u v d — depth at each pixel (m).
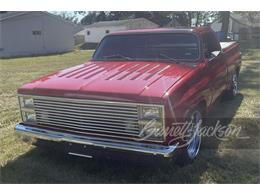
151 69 4.31
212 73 5.04
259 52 18.72
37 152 4.64
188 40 4.86
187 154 3.99
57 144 4.01
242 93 7.81
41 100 4.06
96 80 3.98
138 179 3.82
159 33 5.03
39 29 30.22
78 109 3.79
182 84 3.79
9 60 22.17
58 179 3.86
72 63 18.70
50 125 4.09
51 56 25.72
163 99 3.41
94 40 42.66
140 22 40.03
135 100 3.46
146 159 3.50
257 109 6.41
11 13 27.95
